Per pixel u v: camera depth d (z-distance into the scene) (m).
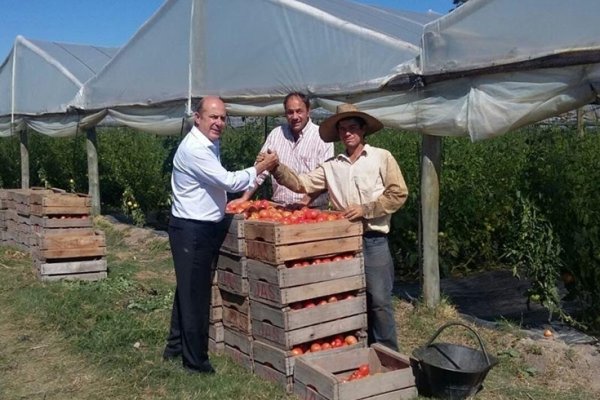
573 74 5.27
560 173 6.27
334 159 5.18
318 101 7.56
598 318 6.14
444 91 6.22
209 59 9.11
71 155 16.69
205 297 5.12
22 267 9.22
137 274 9.11
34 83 14.14
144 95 10.55
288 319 4.75
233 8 8.59
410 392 4.59
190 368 5.22
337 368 4.80
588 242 6.04
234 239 5.09
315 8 7.50
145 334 6.11
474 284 8.25
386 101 6.78
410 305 6.97
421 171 6.70
